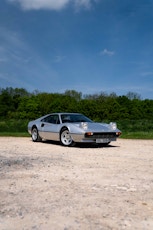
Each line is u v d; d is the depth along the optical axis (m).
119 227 2.97
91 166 6.33
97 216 3.26
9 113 61.19
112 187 4.51
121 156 8.02
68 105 57.94
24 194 4.09
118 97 61.41
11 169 5.83
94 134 10.09
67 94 66.62
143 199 3.90
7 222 3.08
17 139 14.12
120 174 5.48
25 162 6.66
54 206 3.58
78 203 3.70
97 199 3.88
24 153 8.45
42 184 4.66
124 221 3.12
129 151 9.27
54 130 11.40
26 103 61.06
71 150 9.48
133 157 7.83
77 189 4.37
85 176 5.29
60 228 2.93
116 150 9.56
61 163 6.66
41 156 7.79
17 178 5.05
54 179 5.02
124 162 6.94
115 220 3.15
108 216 3.26
